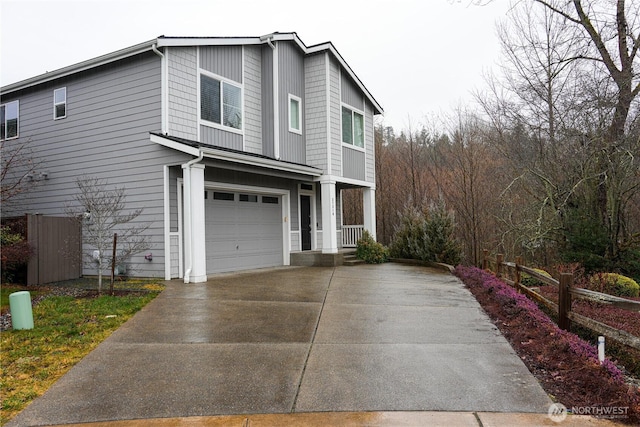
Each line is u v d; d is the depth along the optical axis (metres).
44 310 7.11
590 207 13.82
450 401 3.79
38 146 13.06
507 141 17.55
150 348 5.28
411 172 26.30
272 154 13.51
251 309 7.30
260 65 13.86
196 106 11.45
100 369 4.63
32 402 3.88
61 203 12.49
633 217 15.48
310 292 8.91
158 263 10.59
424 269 13.56
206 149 9.77
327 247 14.41
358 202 27.70
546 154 15.08
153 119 10.80
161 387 4.14
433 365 4.67
